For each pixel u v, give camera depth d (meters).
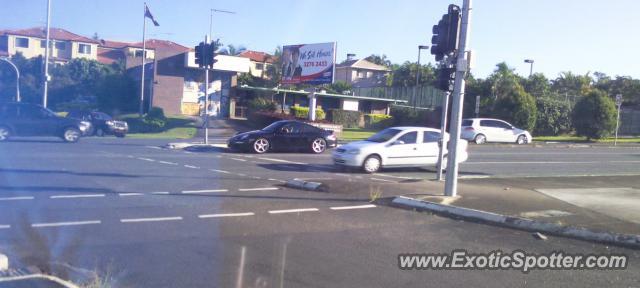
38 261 6.55
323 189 12.47
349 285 5.99
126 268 6.38
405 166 17.31
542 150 28.50
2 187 11.44
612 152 28.66
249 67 49.25
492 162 21.44
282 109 45.03
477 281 6.27
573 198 11.64
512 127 32.59
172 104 46.53
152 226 8.46
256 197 11.35
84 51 72.50
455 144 11.31
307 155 22.02
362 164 16.55
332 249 7.44
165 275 6.16
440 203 10.45
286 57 40.62
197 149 22.67
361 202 11.12
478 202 10.66
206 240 7.72
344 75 79.12
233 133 34.94
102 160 16.84
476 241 8.10
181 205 10.20
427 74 71.12
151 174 14.20
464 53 11.27
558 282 6.27
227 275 6.21
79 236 7.73
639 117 45.47
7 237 7.57
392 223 9.24
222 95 48.59
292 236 8.10
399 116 48.62
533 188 13.29
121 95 51.69
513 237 8.40
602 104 36.44
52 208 9.51
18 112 23.16
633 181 15.52
